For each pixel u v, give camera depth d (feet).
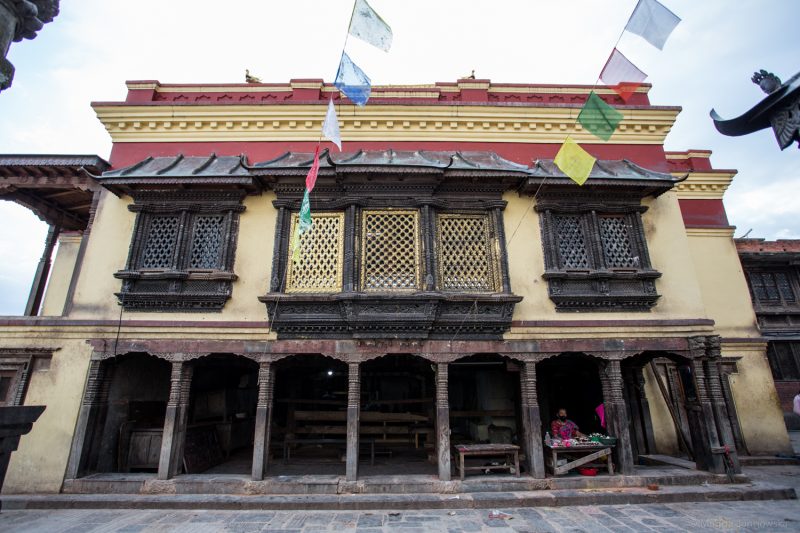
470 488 22.68
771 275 50.44
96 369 24.76
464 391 36.76
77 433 23.82
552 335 25.75
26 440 23.68
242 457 32.50
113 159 29.37
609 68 20.29
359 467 28.43
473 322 25.02
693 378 25.77
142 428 27.35
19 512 20.95
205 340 25.08
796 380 48.70
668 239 28.07
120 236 27.22
